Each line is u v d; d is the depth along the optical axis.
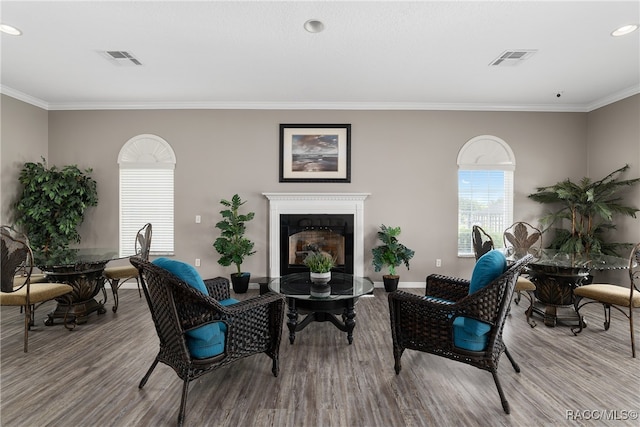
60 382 2.21
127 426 1.78
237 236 4.43
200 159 4.80
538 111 4.84
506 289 1.98
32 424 1.79
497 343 2.08
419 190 4.83
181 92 4.33
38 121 4.62
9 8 2.47
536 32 2.81
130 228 4.83
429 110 4.82
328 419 1.83
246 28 2.76
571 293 3.22
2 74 3.73
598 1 2.38
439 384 2.19
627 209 4.12
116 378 2.26
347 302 2.84
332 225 4.74
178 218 4.80
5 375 2.29
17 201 4.32
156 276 1.85
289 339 2.86
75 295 3.29
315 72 3.67
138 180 4.83
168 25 2.72
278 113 4.79
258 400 2.01
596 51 3.16
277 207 4.72
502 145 4.84
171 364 1.99
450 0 2.39
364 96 4.48
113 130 4.79
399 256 4.45
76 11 2.52
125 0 2.38
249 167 4.80
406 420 1.82
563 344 2.82
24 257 2.66
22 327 3.20
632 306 2.62
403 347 2.30
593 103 4.70
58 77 3.81
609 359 2.54
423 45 3.05
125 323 3.32
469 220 4.93
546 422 1.81
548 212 4.87
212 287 2.67
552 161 4.87
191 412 1.89
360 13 2.55
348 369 2.39
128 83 4.00
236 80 3.90
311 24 2.70
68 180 4.29
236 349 2.04
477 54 3.23
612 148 4.45
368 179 4.82
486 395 2.06
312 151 4.80
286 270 4.76
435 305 2.06
